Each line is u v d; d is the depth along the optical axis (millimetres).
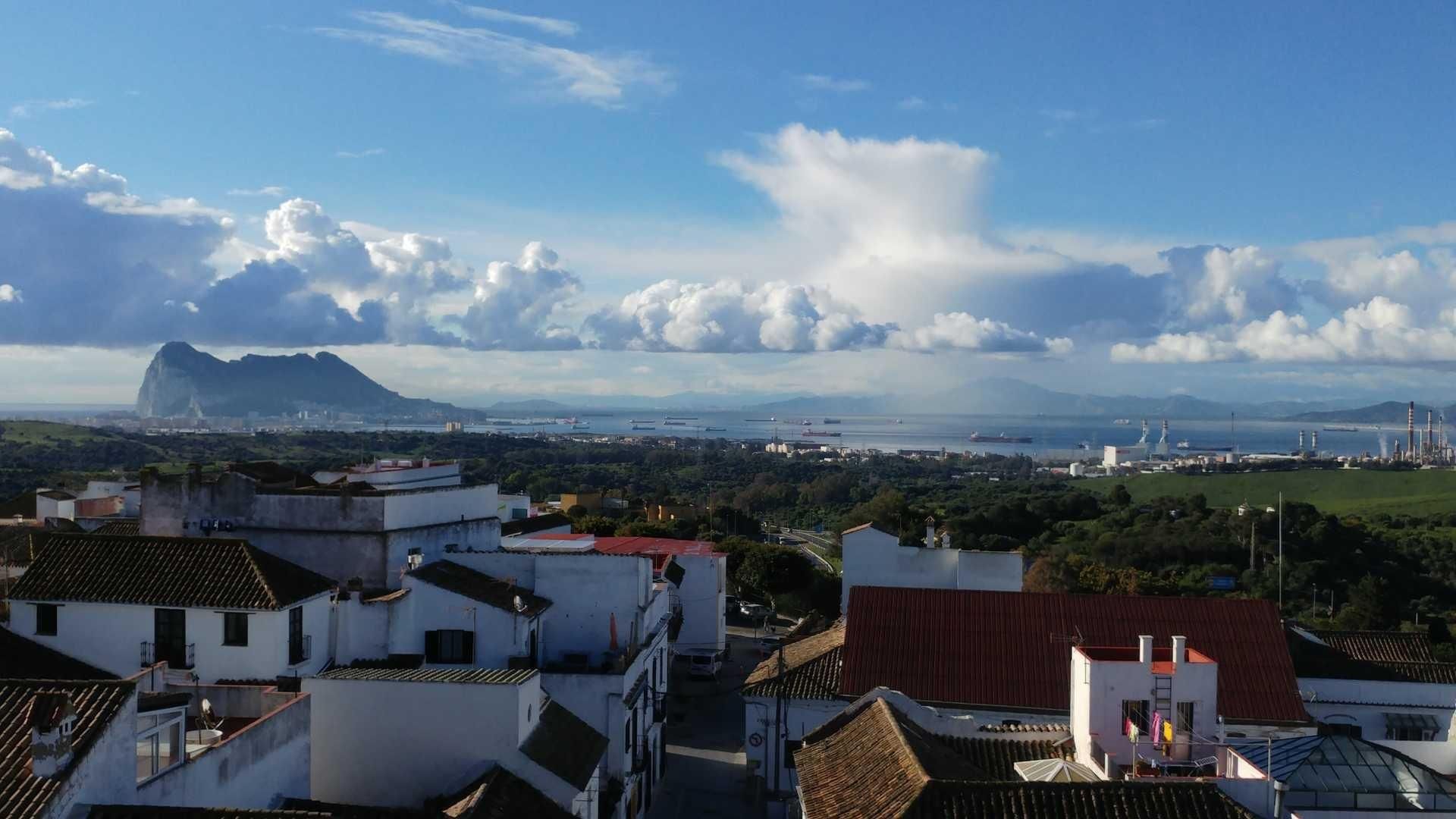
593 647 43969
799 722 43531
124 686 22266
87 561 36250
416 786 30594
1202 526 123875
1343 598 96688
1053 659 44656
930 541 64062
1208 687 32156
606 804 37344
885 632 46469
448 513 47188
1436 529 132625
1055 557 108750
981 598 48031
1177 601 47094
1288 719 41125
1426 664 46469
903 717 35375
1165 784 26594
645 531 105375
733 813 44250
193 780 23734
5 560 47625
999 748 35188
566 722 34969
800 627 62125
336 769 30797
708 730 57062
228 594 34812
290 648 35719
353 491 45094
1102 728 32125
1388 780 30188
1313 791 29766
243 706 30297
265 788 26859
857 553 60156
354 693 30922
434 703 30781
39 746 20047
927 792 26312
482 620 39656
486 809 27562
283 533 42938
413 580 39906
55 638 35094
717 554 70188
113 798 21484
